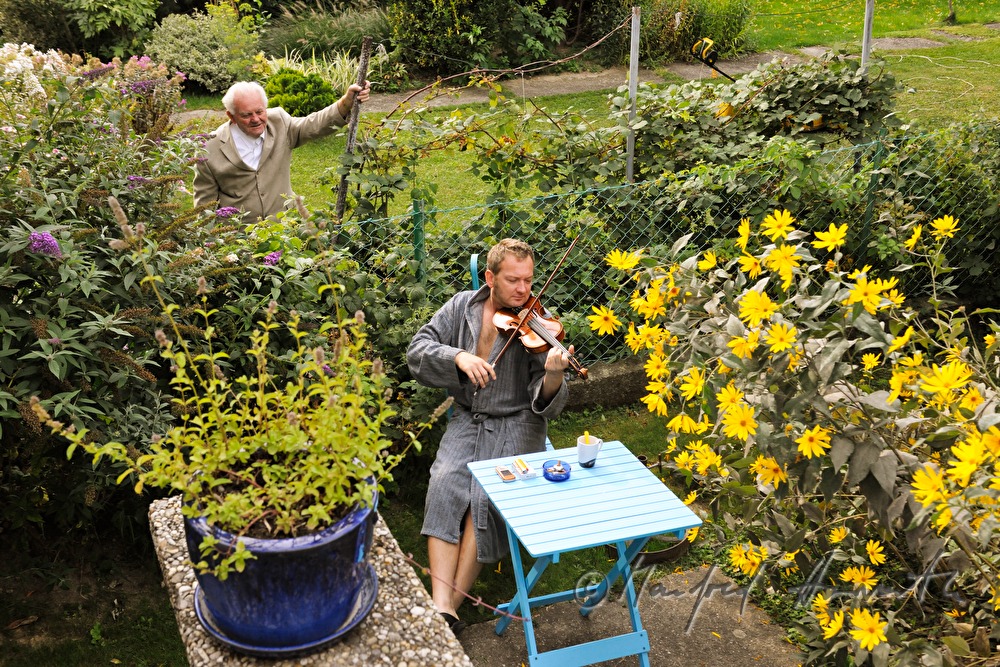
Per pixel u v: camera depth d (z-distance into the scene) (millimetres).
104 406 3154
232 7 12594
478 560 3273
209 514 2096
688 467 3232
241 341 3684
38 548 3502
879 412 2598
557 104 10930
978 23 15000
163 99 4203
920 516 2287
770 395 2518
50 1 11766
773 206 5090
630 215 4996
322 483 2107
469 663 2211
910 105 9602
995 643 2670
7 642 3113
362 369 2566
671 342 3051
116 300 3342
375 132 4801
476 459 3473
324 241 4090
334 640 2219
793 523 3039
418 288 4258
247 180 5164
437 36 12016
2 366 3016
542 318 3693
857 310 2418
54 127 3537
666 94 5273
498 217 4781
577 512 2852
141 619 3299
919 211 5480
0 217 3158
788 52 13688
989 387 2967
